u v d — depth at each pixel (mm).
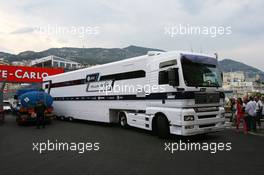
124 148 9539
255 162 7430
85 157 8344
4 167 7324
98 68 16328
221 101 11352
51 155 8750
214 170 6684
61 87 20797
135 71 13180
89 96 17109
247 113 13219
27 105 17922
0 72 28812
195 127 10344
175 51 10812
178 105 10391
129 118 13773
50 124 18359
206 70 11047
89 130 14586
